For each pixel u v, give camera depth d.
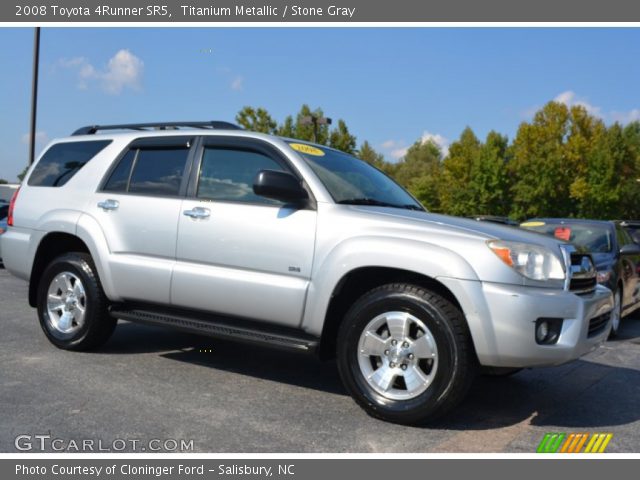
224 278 4.28
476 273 3.51
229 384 4.48
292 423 3.68
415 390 3.64
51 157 5.66
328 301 3.91
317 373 4.92
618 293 7.69
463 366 3.52
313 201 4.12
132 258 4.77
